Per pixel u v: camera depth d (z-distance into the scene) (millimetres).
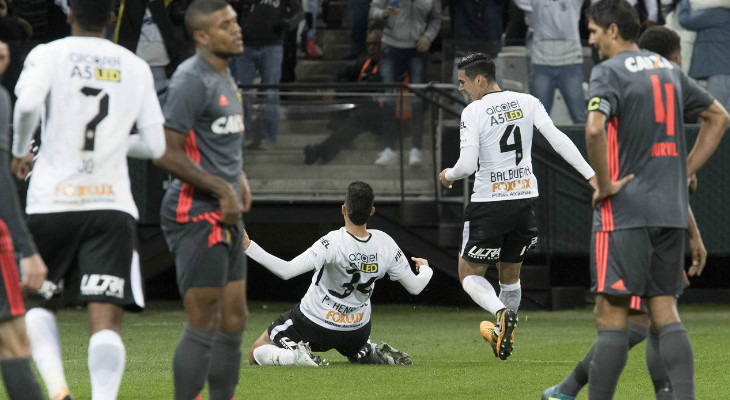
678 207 14852
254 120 37406
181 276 14438
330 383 20062
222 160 14688
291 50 42719
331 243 22000
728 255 39469
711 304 42125
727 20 38562
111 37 37562
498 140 23688
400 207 37438
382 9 40812
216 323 14477
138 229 37375
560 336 30391
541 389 19406
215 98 14508
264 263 21188
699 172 39188
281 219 37750
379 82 38938
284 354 22703
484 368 22609
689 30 38906
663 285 14969
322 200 37312
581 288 39062
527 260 39625
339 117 37250
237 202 14328
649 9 39938
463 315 37500
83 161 14148
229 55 14641
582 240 38719
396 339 29547
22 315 12797
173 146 14219
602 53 15508
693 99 15625
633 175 14773
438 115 36969
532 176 24109
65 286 15055
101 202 14180
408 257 40719
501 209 23781
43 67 14102
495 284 36875
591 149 14570
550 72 38094
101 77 14352
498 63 38219
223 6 14508
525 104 23828
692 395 14625
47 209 14023
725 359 24453
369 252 22281
